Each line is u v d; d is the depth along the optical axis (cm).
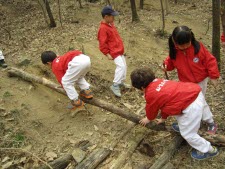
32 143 390
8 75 512
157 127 375
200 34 789
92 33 711
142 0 955
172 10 976
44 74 529
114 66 572
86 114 438
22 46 676
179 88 325
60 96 472
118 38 466
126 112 398
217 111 430
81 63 385
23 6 1027
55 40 677
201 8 1002
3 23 912
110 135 400
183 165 347
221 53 628
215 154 349
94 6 973
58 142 392
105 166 354
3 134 400
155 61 614
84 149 378
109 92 492
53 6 999
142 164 351
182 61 359
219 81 502
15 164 357
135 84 333
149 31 760
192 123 326
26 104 449
